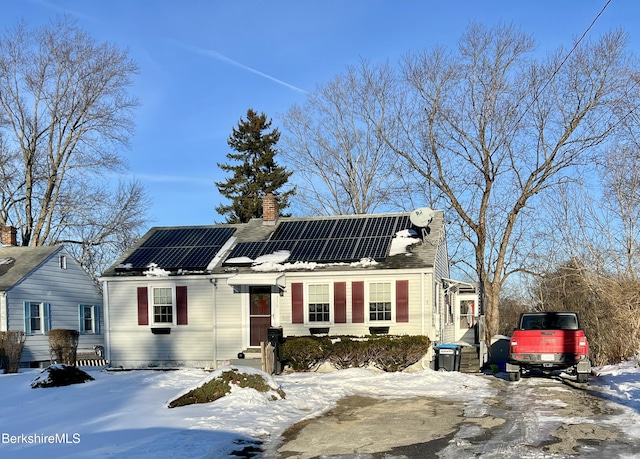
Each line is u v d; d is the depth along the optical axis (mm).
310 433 10344
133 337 22281
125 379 17641
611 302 20828
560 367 16828
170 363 21922
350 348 19188
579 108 29734
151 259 23234
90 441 9648
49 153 36031
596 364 21531
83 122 36531
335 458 8648
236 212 48375
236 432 10180
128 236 39188
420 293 20062
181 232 25516
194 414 11570
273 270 21141
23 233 35938
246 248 22922
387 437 9945
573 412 11719
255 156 50312
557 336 16328
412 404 13227
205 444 9266
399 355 19031
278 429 10641
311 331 20812
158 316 22250
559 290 27891
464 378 17094
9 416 12078
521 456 8367
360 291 20594
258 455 8961
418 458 8516
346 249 21641
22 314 26250
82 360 27500
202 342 21781
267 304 21531
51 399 14016
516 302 43406
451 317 26328
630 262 21766
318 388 14984
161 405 12805
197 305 21938
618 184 24312
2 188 34844
